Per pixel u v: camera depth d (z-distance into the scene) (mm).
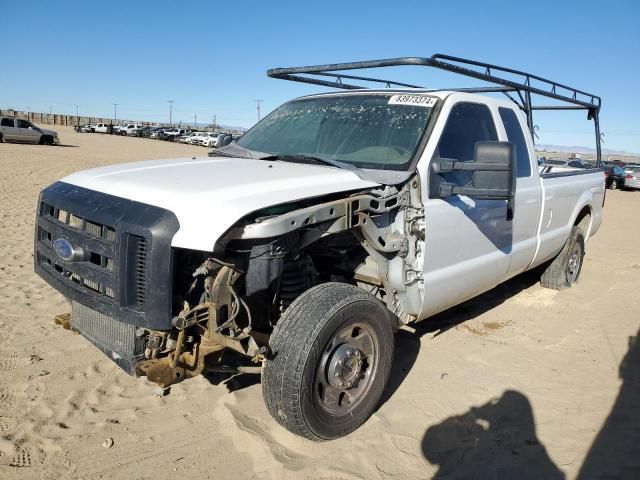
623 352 4852
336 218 3189
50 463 3068
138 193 3070
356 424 3408
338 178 3447
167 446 3270
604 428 3602
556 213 5727
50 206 3486
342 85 6102
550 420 3686
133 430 3406
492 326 5402
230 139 5250
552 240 5758
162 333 3020
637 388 4172
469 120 4324
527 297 6363
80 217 3117
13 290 5730
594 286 7016
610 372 4441
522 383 4203
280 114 4953
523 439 3455
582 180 6410
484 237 4375
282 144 4473
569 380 4281
